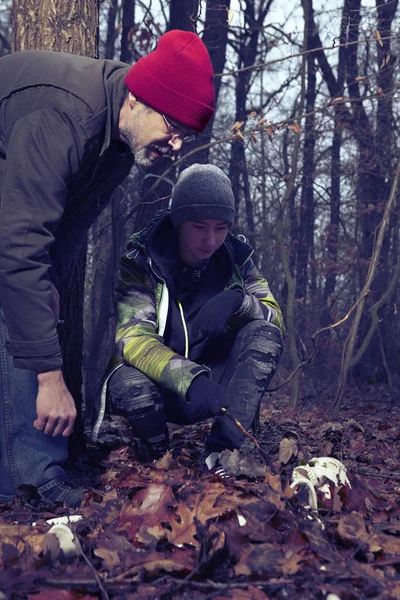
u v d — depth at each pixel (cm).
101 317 740
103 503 227
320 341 1451
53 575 165
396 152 1453
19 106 210
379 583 163
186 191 278
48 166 204
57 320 220
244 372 284
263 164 1463
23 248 204
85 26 338
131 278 297
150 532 187
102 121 212
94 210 269
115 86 218
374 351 1407
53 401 216
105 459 337
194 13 802
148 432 289
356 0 1166
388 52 1169
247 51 1548
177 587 159
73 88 209
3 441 237
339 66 1570
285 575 167
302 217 1875
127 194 829
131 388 279
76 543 178
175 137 225
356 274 1680
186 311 301
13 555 174
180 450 355
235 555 174
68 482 242
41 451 238
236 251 309
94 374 726
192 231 281
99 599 156
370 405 880
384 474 315
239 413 277
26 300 206
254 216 1770
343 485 225
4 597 155
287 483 215
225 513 190
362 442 434
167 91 215
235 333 302
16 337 210
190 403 258
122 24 870
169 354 271
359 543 189
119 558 174
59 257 264
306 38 829
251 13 1414
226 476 242
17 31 333
